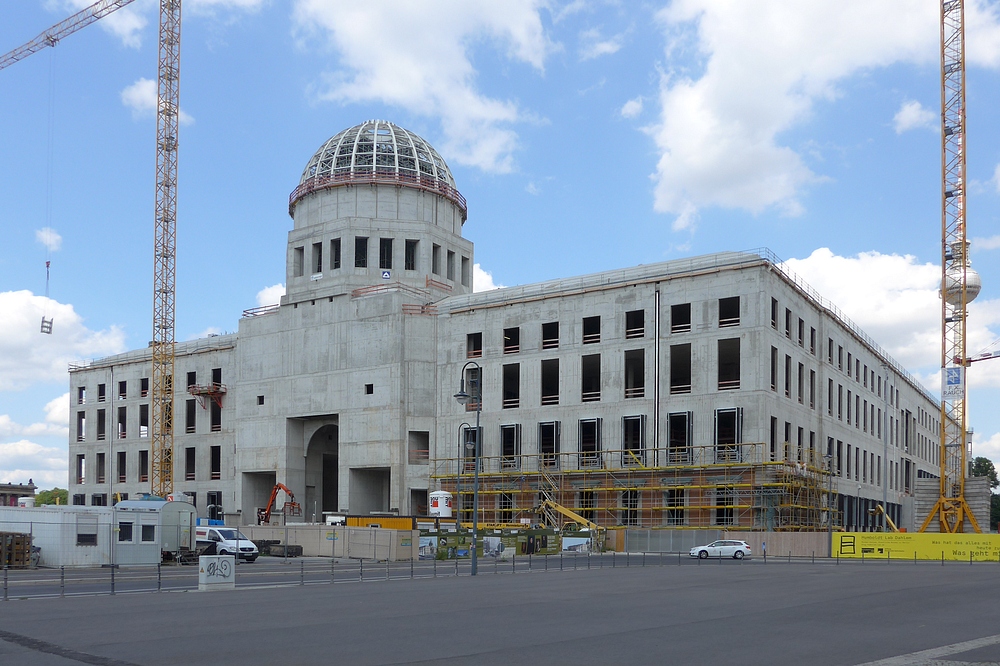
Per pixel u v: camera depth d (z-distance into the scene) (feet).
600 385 270.67
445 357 283.59
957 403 304.91
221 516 245.04
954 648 57.16
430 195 310.65
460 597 94.68
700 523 237.04
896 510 365.81
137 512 157.69
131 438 360.48
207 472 334.03
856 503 306.14
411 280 299.99
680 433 248.11
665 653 55.26
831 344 294.05
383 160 312.09
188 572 142.31
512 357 271.69
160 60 352.08
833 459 272.72
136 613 78.13
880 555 209.87
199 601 90.22
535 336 269.23
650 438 246.88
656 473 243.81
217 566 105.70
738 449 232.94
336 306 294.46
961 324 304.50
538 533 218.18
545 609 81.56
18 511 150.82
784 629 66.64
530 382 267.80
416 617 74.90
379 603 87.61
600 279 268.41
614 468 249.14
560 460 259.19
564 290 270.67
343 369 289.94
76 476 379.14
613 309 257.75
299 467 302.04
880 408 351.05
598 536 232.94
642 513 246.06
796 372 258.98
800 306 265.54
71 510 148.87
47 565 147.43
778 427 241.55
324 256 303.27
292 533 212.02
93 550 151.02
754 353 234.99
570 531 229.25
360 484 287.07
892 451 368.68
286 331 304.71
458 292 316.40
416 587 110.42
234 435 326.85
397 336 281.13
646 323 251.80
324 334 295.89
